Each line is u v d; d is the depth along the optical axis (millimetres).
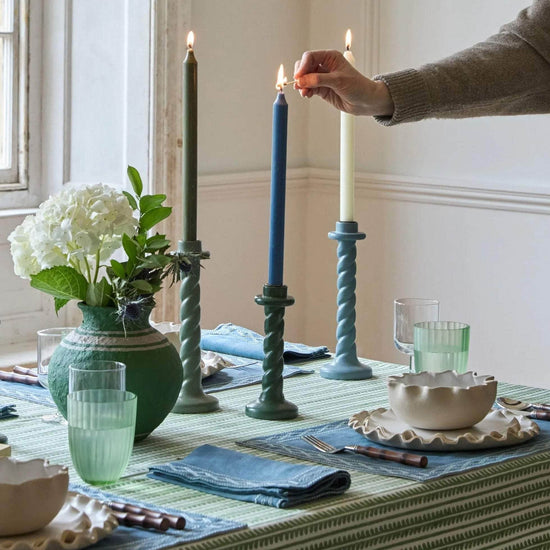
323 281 4461
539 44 1983
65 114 3787
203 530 1245
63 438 1680
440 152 4055
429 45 4070
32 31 3754
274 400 1821
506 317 3924
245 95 4184
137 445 1653
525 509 1564
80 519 1224
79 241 1604
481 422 1720
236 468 1468
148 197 1691
